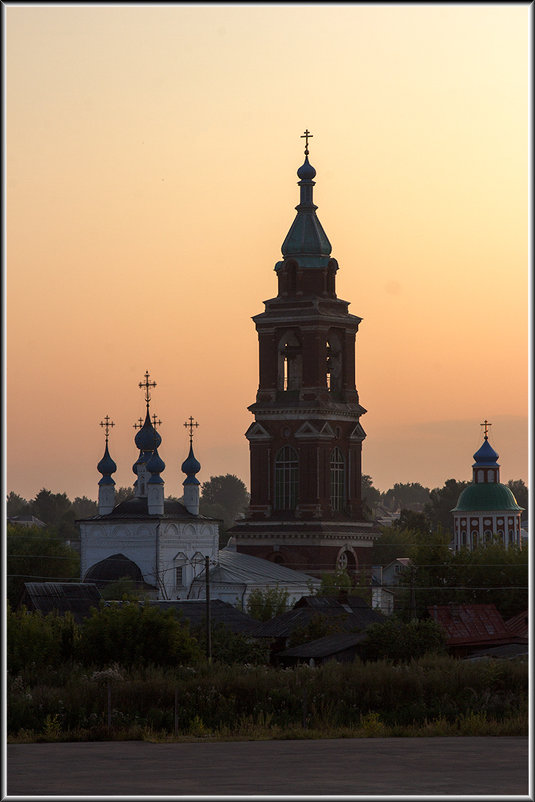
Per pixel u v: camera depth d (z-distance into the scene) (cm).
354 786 7669
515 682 12575
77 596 19112
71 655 14738
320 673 12594
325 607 18875
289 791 7488
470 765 8512
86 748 9662
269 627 18375
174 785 7712
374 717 11206
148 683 11862
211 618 19025
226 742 10162
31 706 11188
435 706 11919
